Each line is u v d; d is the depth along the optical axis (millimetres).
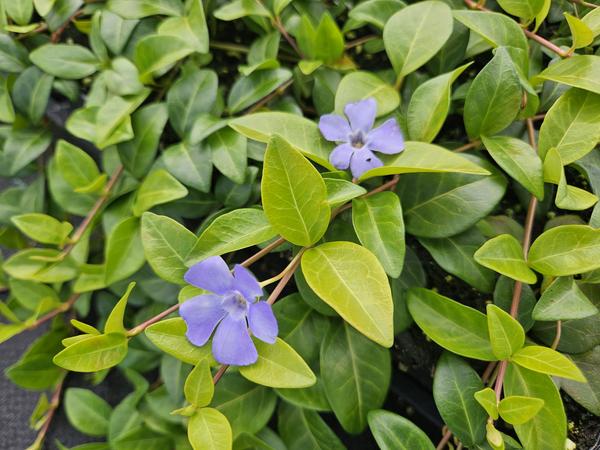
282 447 176
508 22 160
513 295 151
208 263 123
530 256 143
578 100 152
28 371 211
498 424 165
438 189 156
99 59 199
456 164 137
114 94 189
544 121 152
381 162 144
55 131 225
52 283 222
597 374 156
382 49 202
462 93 178
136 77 189
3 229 224
